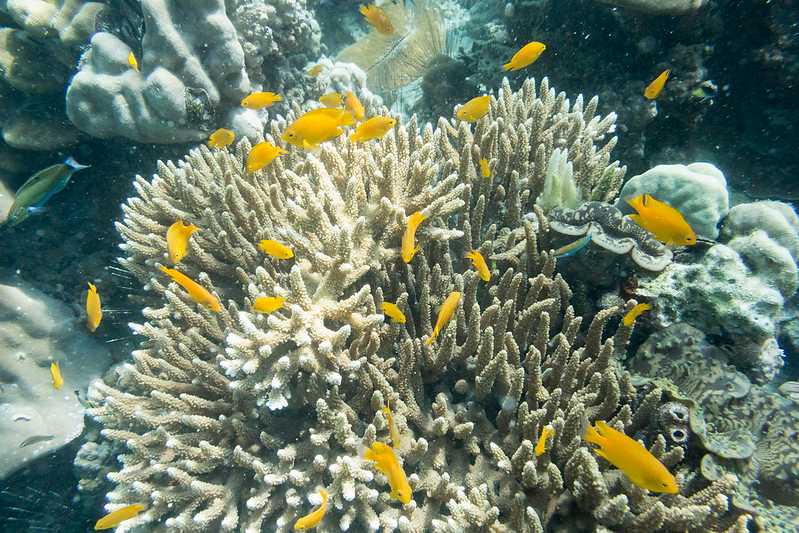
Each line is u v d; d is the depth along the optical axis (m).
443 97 1.14
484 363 0.52
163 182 0.70
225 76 0.81
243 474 0.54
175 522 0.51
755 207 0.65
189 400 0.54
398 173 0.59
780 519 0.46
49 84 0.87
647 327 0.57
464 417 0.52
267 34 0.86
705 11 0.87
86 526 0.94
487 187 0.65
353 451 0.49
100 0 0.86
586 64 0.98
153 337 0.58
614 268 0.58
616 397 0.49
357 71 1.08
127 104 0.77
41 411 0.85
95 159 0.91
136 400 0.59
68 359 0.89
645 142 0.98
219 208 0.64
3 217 0.86
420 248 0.57
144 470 0.54
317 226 0.55
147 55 0.76
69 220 0.92
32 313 0.88
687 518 0.42
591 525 0.45
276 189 0.64
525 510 0.47
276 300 0.48
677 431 0.47
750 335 0.55
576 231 0.57
